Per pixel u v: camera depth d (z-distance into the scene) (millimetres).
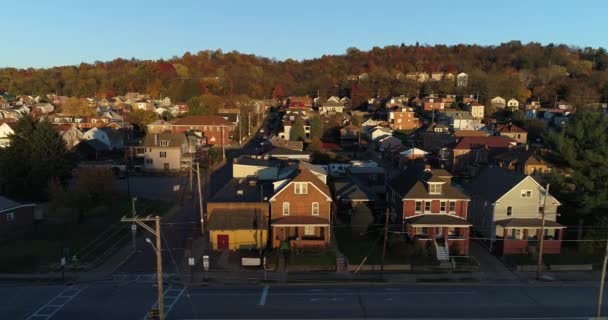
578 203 46594
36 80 196625
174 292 35281
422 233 44906
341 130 112500
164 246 45281
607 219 44812
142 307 32438
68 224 51625
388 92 174625
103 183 54781
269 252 43500
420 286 37188
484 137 86625
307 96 180875
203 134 109750
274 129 135750
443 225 43656
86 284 36562
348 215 53000
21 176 61594
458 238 44094
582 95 156125
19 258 41250
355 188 55812
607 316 31859
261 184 55406
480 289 36656
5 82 199375
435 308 32938
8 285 36000
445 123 125438
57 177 59375
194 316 31125
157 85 185500
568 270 40969
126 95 180500
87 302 33188
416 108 157125
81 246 44688
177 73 196375
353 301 34062
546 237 45031
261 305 33125
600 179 46438
